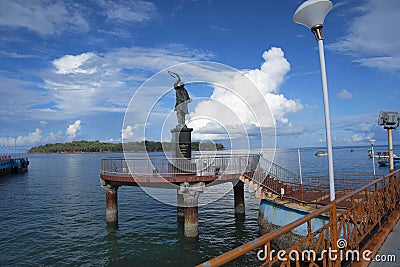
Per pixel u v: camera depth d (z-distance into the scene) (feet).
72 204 99.96
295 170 191.72
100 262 51.39
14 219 81.35
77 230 68.90
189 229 58.18
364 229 24.76
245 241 59.36
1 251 56.85
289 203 55.06
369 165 227.61
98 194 119.14
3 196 120.16
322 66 20.99
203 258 52.16
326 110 21.04
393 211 32.35
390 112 41.68
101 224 73.10
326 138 21.16
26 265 50.57
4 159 233.76
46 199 111.04
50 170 256.52
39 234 66.80
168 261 51.29
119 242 60.08
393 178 34.94
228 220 73.82
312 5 20.18
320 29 20.98
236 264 47.98
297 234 48.91
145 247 57.26
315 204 52.90
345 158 333.62
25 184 159.43
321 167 213.87
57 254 55.01
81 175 203.51
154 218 77.56
